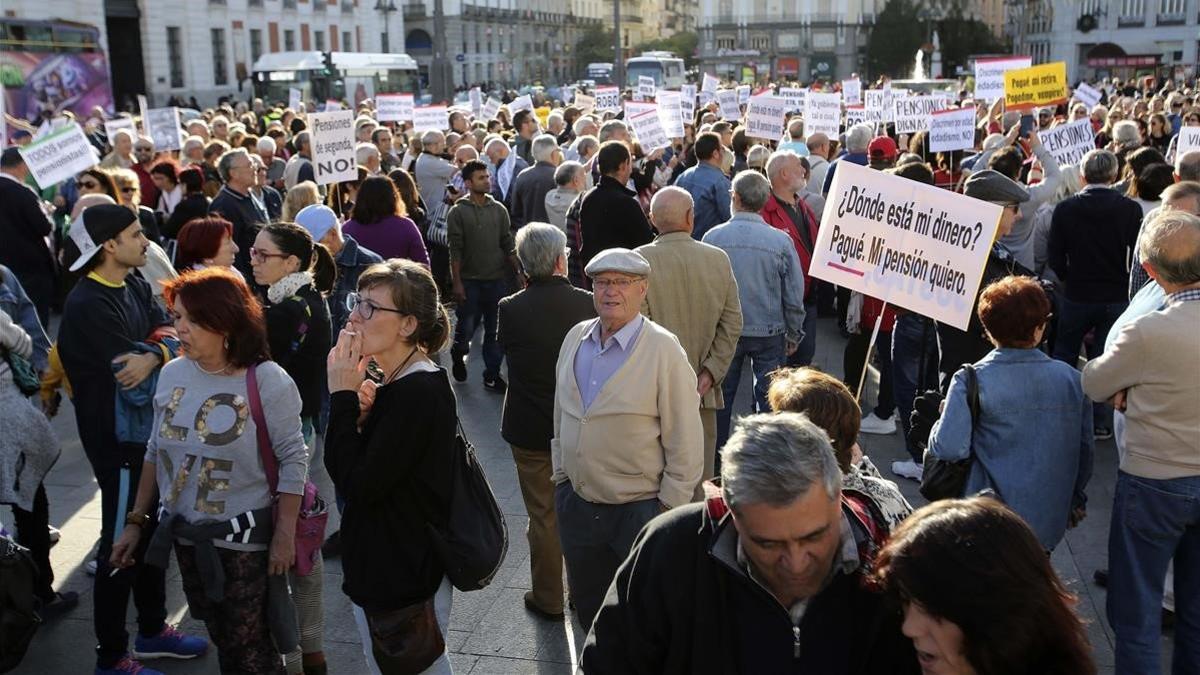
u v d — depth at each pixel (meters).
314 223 6.30
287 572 3.86
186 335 3.60
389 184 7.30
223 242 5.02
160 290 5.22
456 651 4.57
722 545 2.26
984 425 3.83
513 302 4.67
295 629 3.81
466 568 3.38
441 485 3.33
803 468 2.06
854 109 18.45
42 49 27.19
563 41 103.38
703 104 20.88
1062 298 7.14
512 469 6.83
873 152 8.93
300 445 3.74
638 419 3.89
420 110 16.06
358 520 3.37
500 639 4.66
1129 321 3.73
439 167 11.51
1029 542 1.93
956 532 1.92
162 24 50.88
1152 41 68.31
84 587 5.23
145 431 4.24
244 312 3.63
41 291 9.23
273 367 3.72
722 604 2.28
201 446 3.61
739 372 6.20
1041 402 3.77
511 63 91.06
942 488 3.93
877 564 2.05
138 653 4.52
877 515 2.41
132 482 4.24
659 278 5.11
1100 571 5.13
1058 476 3.79
